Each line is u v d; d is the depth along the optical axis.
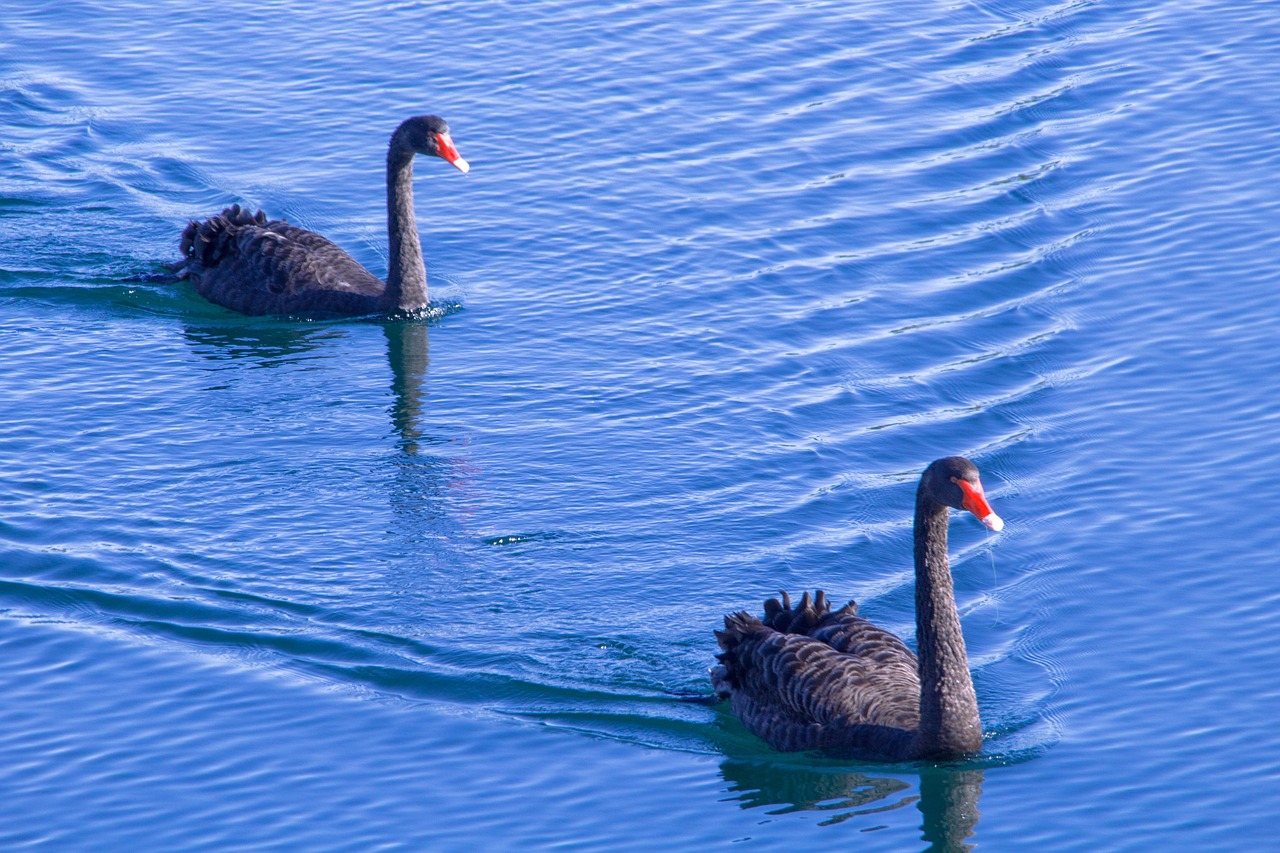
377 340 22.05
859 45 29.58
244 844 12.73
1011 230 23.66
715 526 17.48
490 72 28.91
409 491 18.28
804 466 18.59
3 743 14.00
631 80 28.48
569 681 14.95
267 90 28.50
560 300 22.73
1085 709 14.37
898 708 13.68
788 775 13.50
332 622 15.85
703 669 15.17
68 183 25.78
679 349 21.30
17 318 22.50
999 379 20.22
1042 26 30.03
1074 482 17.97
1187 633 15.36
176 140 27.03
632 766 13.72
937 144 26.14
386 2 31.92
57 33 30.73
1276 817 12.81
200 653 15.34
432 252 24.05
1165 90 27.25
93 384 20.81
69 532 17.33
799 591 16.30
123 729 14.22
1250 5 30.28
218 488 18.36
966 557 16.80
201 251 23.30
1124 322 21.20
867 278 22.75
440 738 14.12
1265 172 24.48
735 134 26.69
